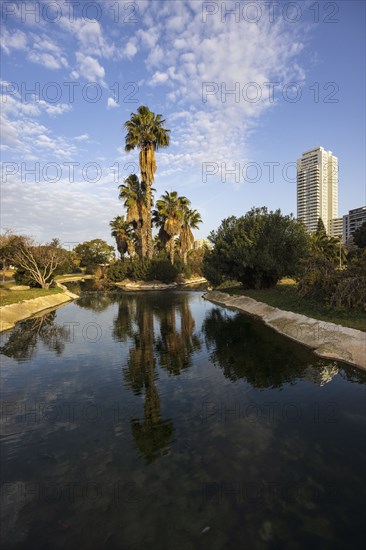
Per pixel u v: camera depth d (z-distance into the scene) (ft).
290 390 27.61
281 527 13.16
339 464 17.26
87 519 13.75
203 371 33.09
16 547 12.37
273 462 17.56
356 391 26.99
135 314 73.10
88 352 41.57
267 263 83.10
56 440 20.22
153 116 125.70
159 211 144.97
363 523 13.30
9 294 91.56
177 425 21.95
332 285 55.06
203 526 13.26
